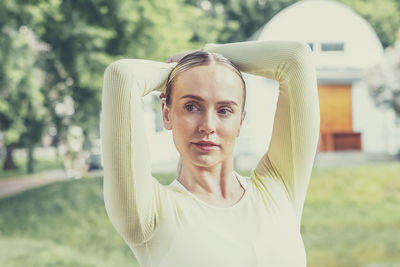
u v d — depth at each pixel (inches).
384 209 390.3
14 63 475.5
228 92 42.2
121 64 42.1
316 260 294.8
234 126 42.9
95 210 382.9
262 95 517.0
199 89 41.8
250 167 489.7
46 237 349.1
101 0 494.3
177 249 41.8
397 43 512.4
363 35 528.4
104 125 41.6
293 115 45.9
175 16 572.1
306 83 45.3
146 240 42.9
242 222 43.2
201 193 44.4
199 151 42.5
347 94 541.6
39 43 569.6
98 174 534.6
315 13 519.5
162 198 43.6
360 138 524.1
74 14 492.7
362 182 435.8
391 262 286.8
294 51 44.9
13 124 524.4
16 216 384.8
